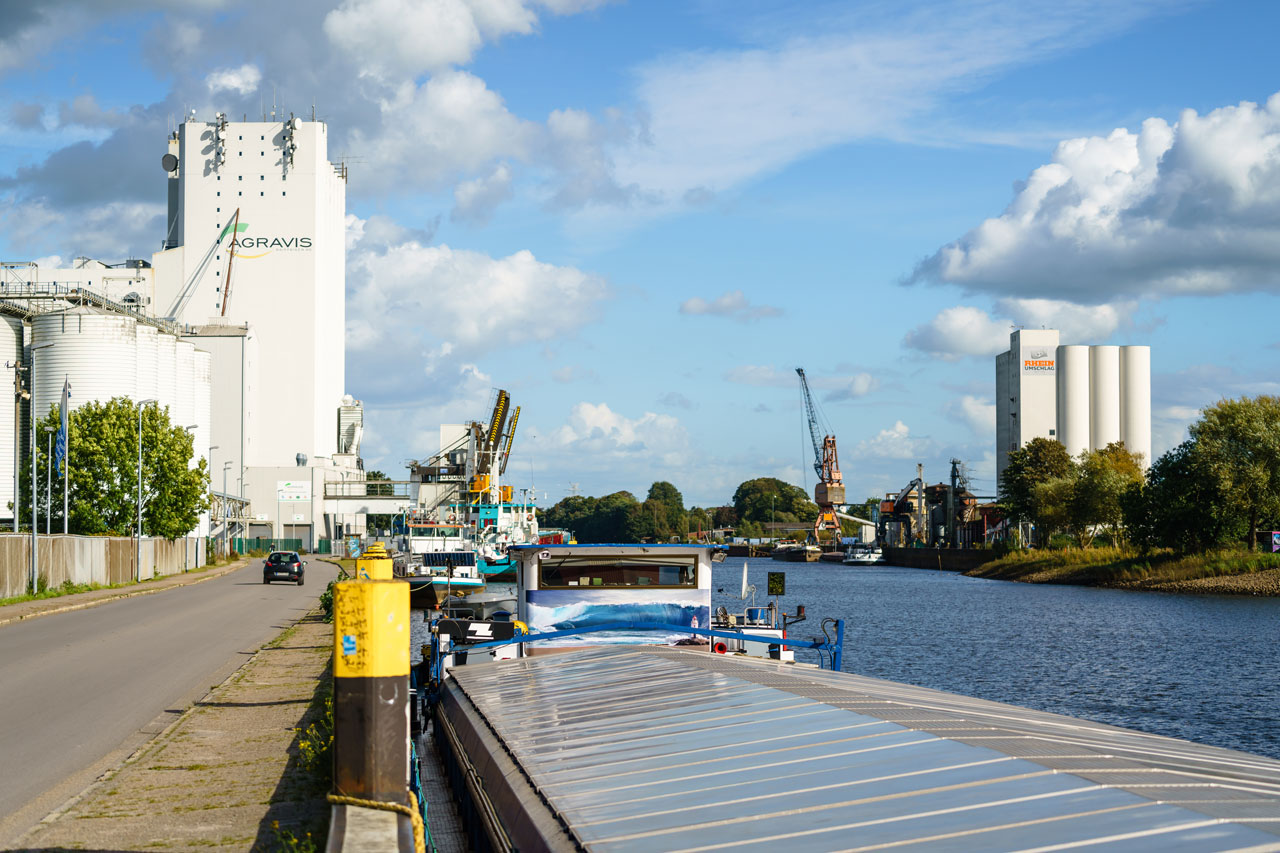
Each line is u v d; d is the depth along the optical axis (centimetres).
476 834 953
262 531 16188
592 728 933
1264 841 469
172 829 1033
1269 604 7750
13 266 17375
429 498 11812
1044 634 5700
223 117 18175
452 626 1984
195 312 17938
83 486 8069
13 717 1722
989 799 568
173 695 1966
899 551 19912
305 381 18038
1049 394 19975
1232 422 9475
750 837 559
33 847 970
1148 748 771
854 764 678
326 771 1268
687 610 1741
